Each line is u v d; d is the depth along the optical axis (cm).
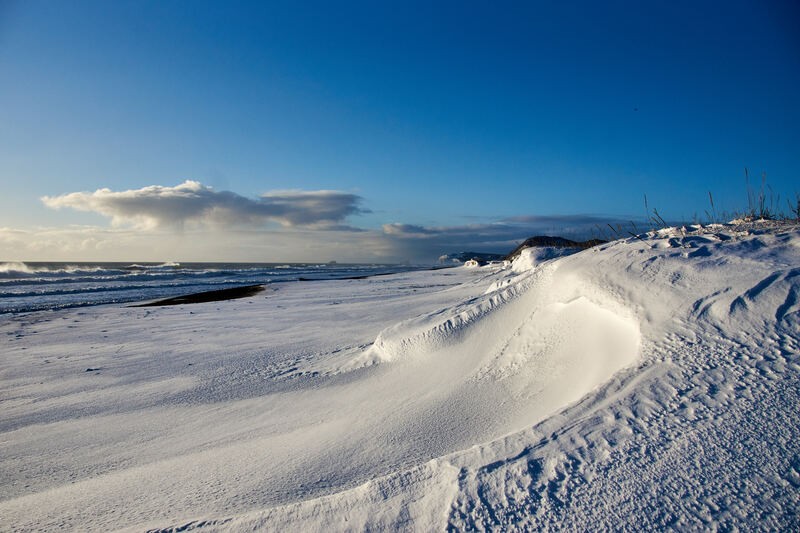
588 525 200
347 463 334
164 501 296
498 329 576
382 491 233
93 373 804
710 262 420
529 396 421
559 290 513
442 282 2722
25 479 389
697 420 256
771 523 192
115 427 522
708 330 339
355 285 2820
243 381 684
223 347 979
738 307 351
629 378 310
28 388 722
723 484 214
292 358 815
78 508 300
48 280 3466
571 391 390
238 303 1917
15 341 1148
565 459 238
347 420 446
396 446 358
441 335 611
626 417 267
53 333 1257
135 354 952
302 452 365
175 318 1499
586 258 531
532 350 491
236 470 341
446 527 207
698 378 293
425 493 229
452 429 381
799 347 302
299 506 231
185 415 551
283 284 3131
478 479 231
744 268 396
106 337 1176
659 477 221
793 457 224
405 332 657
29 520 289
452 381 510
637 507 206
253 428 472
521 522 205
